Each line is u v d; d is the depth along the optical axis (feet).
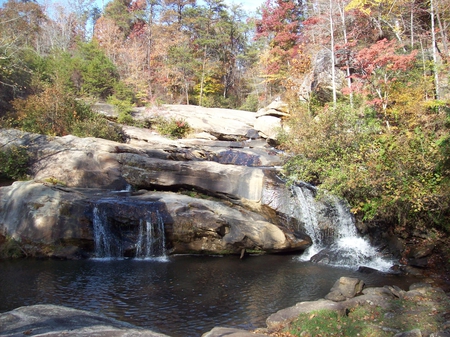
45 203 42.73
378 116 56.80
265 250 44.14
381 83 58.59
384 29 82.58
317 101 76.89
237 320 26.21
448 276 35.35
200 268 38.50
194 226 43.37
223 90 160.86
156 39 137.59
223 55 160.45
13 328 18.81
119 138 72.64
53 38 145.07
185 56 132.67
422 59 64.49
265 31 124.77
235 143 76.64
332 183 44.50
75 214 42.42
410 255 40.75
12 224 42.19
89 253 42.57
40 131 64.64
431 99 54.24
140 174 52.95
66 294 30.32
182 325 25.27
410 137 42.96
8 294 30.04
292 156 53.16
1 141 55.83
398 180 41.22
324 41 83.46
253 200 49.26
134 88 118.62
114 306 28.14
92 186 52.13
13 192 44.45
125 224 43.62
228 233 43.65
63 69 93.97
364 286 32.50
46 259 40.70
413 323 23.82
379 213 44.70
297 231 47.06
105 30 150.00
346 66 68.28
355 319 24.61
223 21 157.28
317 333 22.85
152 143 68.33
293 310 25.95
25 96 77.46
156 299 29.76
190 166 52.34
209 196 51.93
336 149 48.44
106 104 89.40
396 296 28.66
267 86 130.62
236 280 34.73
